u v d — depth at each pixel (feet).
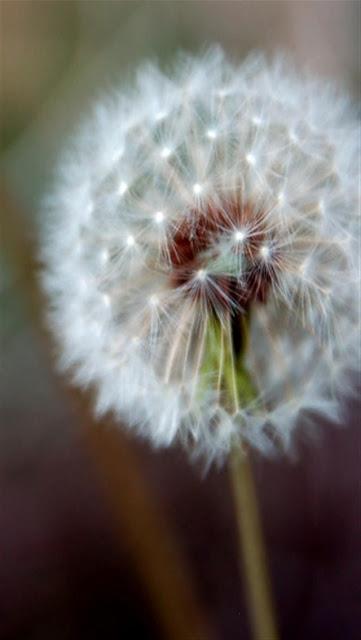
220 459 0.63
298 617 0.88
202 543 0.89
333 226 0.64
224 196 0.64
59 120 0.95
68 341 0.66
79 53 0.97
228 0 0.99
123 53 0.97
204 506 0.90
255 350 0.64
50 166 0.94
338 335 0.64
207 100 0.66
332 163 0.65
